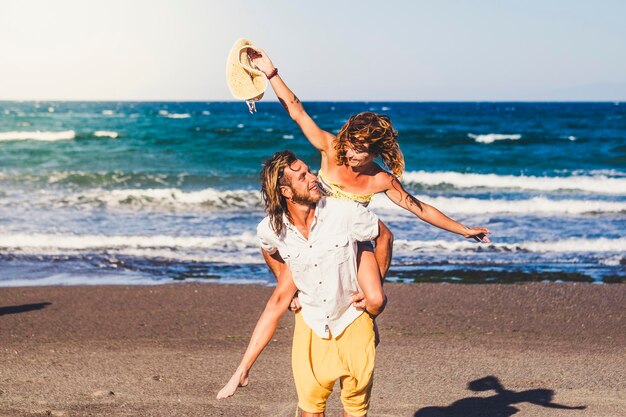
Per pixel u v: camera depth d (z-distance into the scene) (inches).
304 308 127.8
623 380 214.8
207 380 212.2
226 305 317.7
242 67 140.3
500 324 287.6
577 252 441.7
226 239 469.7
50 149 1179.9
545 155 1093.1
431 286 353.7
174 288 350.0
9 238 463.8
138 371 221.3
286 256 124.8
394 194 135.6
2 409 186.1
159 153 1116.5
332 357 125.6
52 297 332.5
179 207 601.3
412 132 1620.3
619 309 314.2
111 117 2751.0
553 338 266.7
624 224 533.3
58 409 186.4
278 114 2876.5
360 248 127.3
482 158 1064.2
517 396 199.6
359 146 126.7
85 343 256.8
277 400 194.4
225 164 983.0
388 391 203.5
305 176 119.9
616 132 1610.5
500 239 476.4
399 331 274.8
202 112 3383.4
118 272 388.5
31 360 233.9
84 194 660.7
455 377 217.0
